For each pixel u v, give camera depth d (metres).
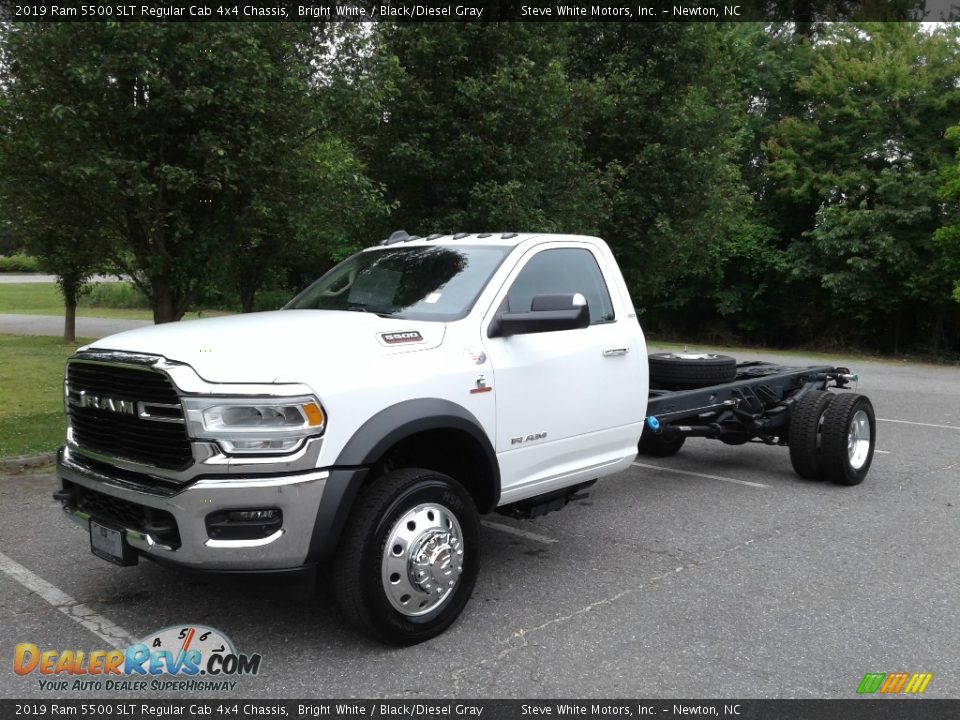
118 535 3.94
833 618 4.45
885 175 22.08
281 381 3.63
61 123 7.17
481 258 5.02
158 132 7.59
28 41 7.07
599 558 5.44
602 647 4.08
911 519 6.38
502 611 4.53
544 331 4.49
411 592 4.00
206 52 7.22
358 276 5.35
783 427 7.61
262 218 8.37
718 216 14.22
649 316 30.08
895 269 21.97
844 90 23.84
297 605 4.61
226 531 3.61
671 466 8.35
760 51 26.27
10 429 9.25
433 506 4.09
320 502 3.67
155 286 8.94
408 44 10.22
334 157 9.17
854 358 23.56
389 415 3.92
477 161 10.44
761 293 26.73
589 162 12.69
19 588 4.86
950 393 14.74
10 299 41.84
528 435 4.74
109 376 3.97
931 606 4.62
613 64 13.11
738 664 3.91
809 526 6.18
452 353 4.33
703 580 5.02
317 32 8.38
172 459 3.71
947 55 22.92
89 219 8.42
